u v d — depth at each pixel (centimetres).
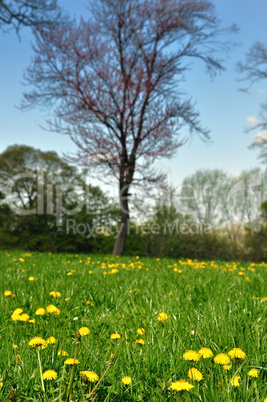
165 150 1203
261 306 282
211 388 142
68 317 274
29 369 164
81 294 343
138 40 1247
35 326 249
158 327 241
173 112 1261
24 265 591
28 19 1252
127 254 1541
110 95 1220
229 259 1553
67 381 152
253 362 174
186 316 262
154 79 1273
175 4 1240
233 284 384
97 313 289
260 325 227
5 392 145
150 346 194
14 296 327
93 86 1201
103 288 368
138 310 290
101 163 1212
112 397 149
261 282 399
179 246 1538
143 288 381
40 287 371
